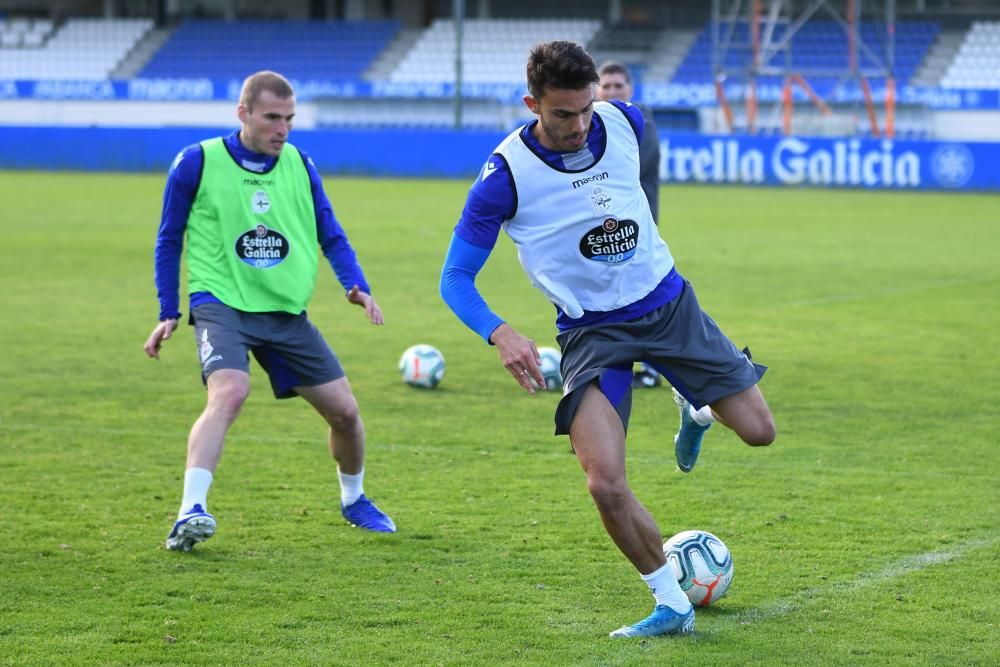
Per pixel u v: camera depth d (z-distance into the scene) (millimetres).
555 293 5695
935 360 12891
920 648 5465
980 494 7992
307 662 5312
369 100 49000
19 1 58000
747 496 7957
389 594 6164
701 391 5793
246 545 6945
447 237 25172
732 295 17766
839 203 33281
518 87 47406
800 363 12742
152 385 11586
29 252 22094
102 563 6590
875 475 8484
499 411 10625
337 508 7715
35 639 5539
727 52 49688
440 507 7723
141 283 18562
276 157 7195
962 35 49031
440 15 56625
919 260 21828
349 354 13328
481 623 5785
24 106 49938
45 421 10102
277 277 7098
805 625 5758
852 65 42812
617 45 51219
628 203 5660
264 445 9383
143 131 42031
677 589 5672
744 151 39031
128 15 57812
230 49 53781
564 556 6773
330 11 57312
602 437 5555
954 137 44625
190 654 5387
